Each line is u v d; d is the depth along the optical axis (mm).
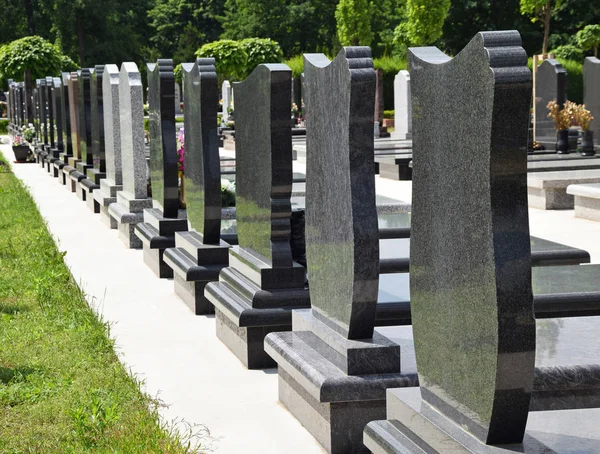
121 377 5512
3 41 71188
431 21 41125
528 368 2938
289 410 5047
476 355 3072
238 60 39688
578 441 3033
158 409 5094
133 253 10570
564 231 11555
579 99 41312
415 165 3580
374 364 4266
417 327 3598
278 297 5797
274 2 66250
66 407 4926
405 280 6145
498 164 2930
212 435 4680
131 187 11102
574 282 6125
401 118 27938
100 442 4383
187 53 70625
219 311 6602
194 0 75500
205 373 5801
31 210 14188
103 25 69312
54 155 20688
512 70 2895
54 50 34656
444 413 3355
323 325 4805
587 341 4414
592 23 52688
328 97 4629
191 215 8227
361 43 49781
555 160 17172
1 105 51531
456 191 3197
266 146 5844
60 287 8117
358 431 4344
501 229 2949
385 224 8633
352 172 4336
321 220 4785
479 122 3004
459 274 3189
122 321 7246
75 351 6082
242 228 6625
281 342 4871
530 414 3340
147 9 76000
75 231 12352
